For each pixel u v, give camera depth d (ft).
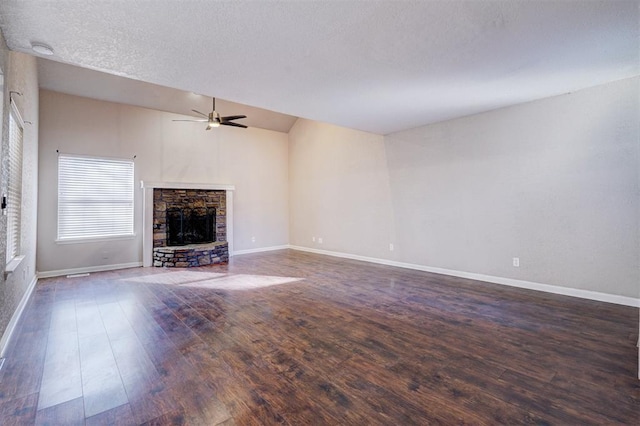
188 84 11.19
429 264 17.71
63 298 13.07
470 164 15.69
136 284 15.39
